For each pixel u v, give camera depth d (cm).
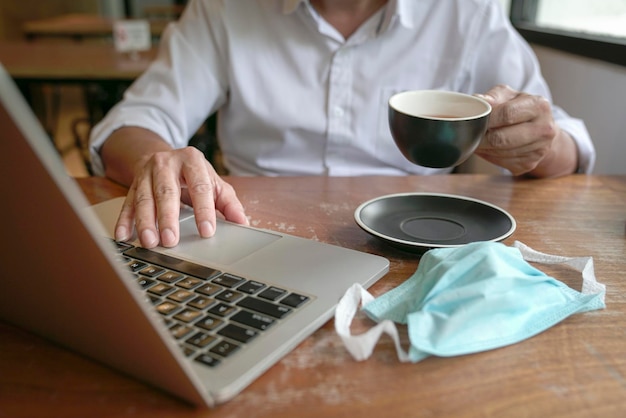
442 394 37
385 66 110
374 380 38
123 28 227
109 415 35
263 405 36
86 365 40
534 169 89
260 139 114
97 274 31
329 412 35
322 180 86
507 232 59
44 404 36
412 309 45
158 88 108
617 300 50
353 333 44
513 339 43
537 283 48
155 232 57
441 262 48
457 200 68
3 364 40
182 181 67
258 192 80
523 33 180
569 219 71
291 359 40
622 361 41
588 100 142
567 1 168
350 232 65
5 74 27
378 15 106
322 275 51
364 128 111
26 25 329
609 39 136
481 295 44
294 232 65
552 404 36
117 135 95
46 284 36
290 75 110
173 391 36
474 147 64
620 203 78
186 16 114
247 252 55
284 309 44
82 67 198
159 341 32
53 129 362
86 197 77
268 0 108
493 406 36
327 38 107
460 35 110
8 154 29
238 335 40
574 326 45
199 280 48
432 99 71
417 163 66
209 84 112
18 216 32
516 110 77
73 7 529
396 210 68
